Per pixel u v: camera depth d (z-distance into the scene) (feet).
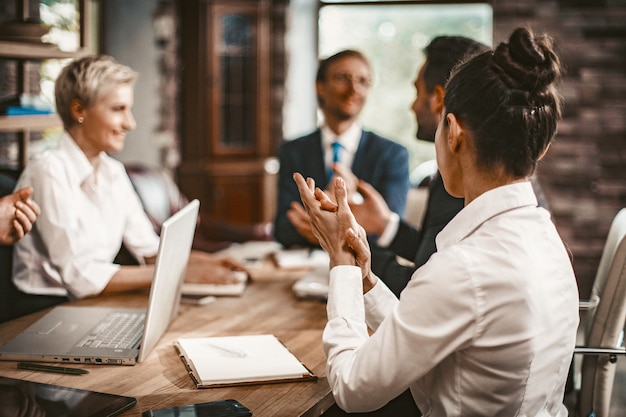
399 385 4.21
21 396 4.92
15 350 5.79
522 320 4.12
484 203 4.35
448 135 4.47
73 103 7.97
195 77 18.33
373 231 8.11
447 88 4.47
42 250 7.81
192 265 8.14
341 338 4.61
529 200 4.37
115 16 16.94
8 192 8.05
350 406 4.37
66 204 7.71
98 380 5.36
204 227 12.80
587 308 7.67
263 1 18.52
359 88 10.05
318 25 19.70
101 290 7.71
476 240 4.27
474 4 18.98
